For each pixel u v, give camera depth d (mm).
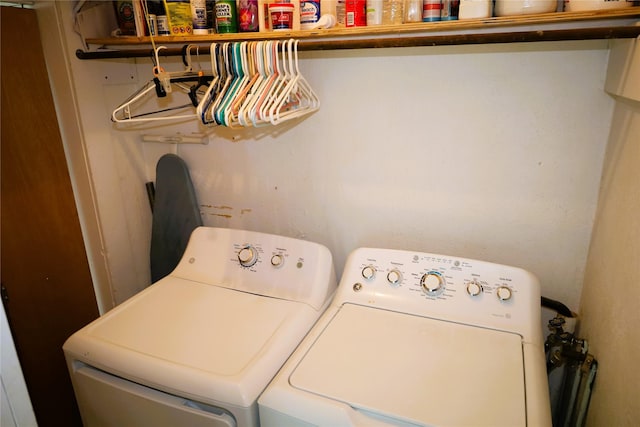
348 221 1688
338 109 1570
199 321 1301
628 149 1059
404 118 1487
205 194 1911
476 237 1508
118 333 1246
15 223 1521
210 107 1246
